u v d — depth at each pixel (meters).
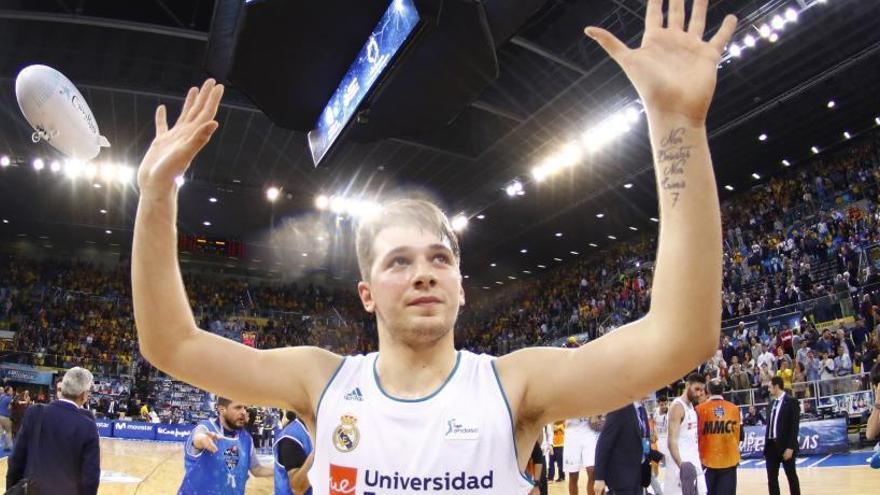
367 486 1.21
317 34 8.98
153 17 15.71
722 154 22.23
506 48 16.78
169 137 1.32
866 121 20.38
